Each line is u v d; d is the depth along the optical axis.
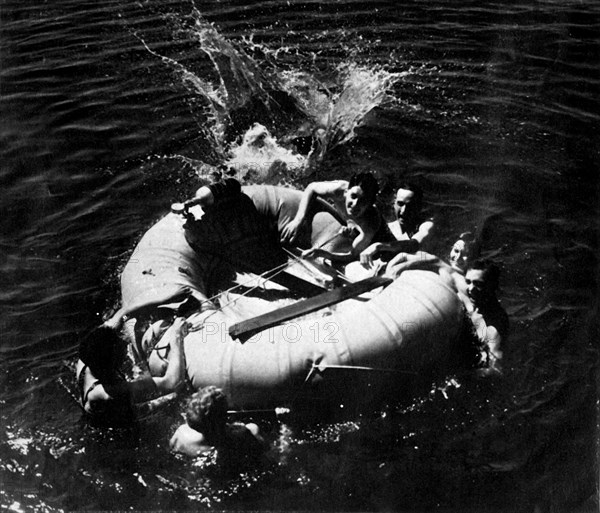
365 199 6.98
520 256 7.80
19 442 6.19
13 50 11.10
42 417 6.39
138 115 9.78
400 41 11.11
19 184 8.77
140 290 6.78
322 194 7.41
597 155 9.10
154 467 5.98
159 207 8.46
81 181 8.81
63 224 8.28
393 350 6.18
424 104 9.86
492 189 8.59
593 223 8.20
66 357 6.89
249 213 7.34
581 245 7.95
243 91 10.10
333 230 7.46
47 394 6.57
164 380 6.31
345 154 9.09
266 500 5.77
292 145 9.23
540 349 6.87
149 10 12.02
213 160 9.08
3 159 9.11
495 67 10.54
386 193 8.45
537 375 6.65
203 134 9.45
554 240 8.00
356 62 10.66
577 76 10.36
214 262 7.24
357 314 6.31
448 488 5.86
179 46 11.06
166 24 11.61
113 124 9.64
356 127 9.48
